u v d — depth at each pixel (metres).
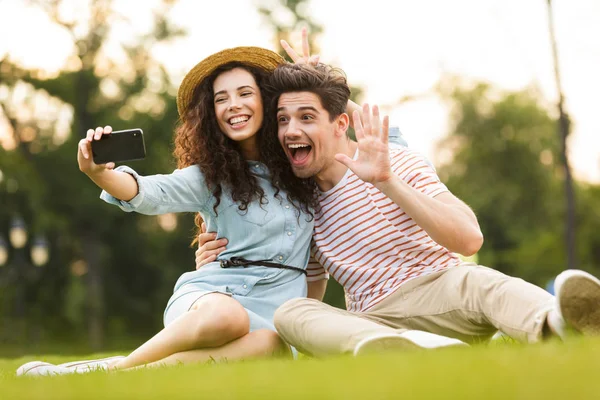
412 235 4.23
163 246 33.78
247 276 4.28
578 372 2.01
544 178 37.38
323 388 1.96
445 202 4.13
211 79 4.70
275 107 4.53
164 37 31.03
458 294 3.81
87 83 30.67
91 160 3.83
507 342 3.78
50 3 29.81
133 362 3.76
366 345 3.06
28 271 32.94
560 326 3.21
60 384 2.48
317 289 4.61
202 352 3.77
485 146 37.78
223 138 4.59
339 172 4.46
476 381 1.93
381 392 1.84
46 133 31.11
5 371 4.46
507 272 37.53
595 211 37.84
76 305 32.56
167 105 30.67
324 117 4.43
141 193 4.07
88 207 31.47
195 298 4.02
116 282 34.44
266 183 4.52
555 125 37.56
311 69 4.50
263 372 2.44
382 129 3.88
